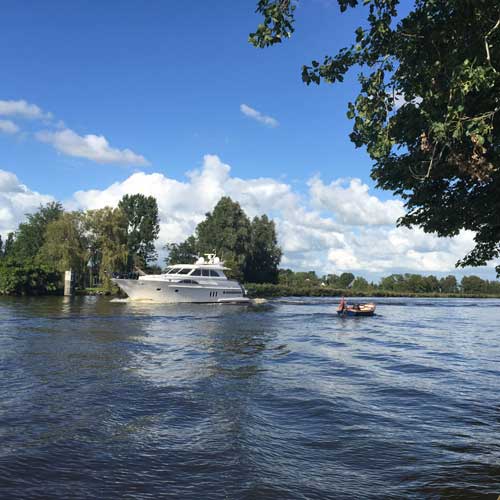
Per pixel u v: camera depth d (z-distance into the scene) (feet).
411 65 19.52
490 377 45.29
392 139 20.99
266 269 298.56
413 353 60.90
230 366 47.11
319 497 19.20
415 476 21.45
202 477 20.84
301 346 63.93
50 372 41.27
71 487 19.60
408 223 30.73
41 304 134.00
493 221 26.94
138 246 290.56
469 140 21.56
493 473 21.90
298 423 28.91
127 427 27.27
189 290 153.58
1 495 18.71
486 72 16.34
